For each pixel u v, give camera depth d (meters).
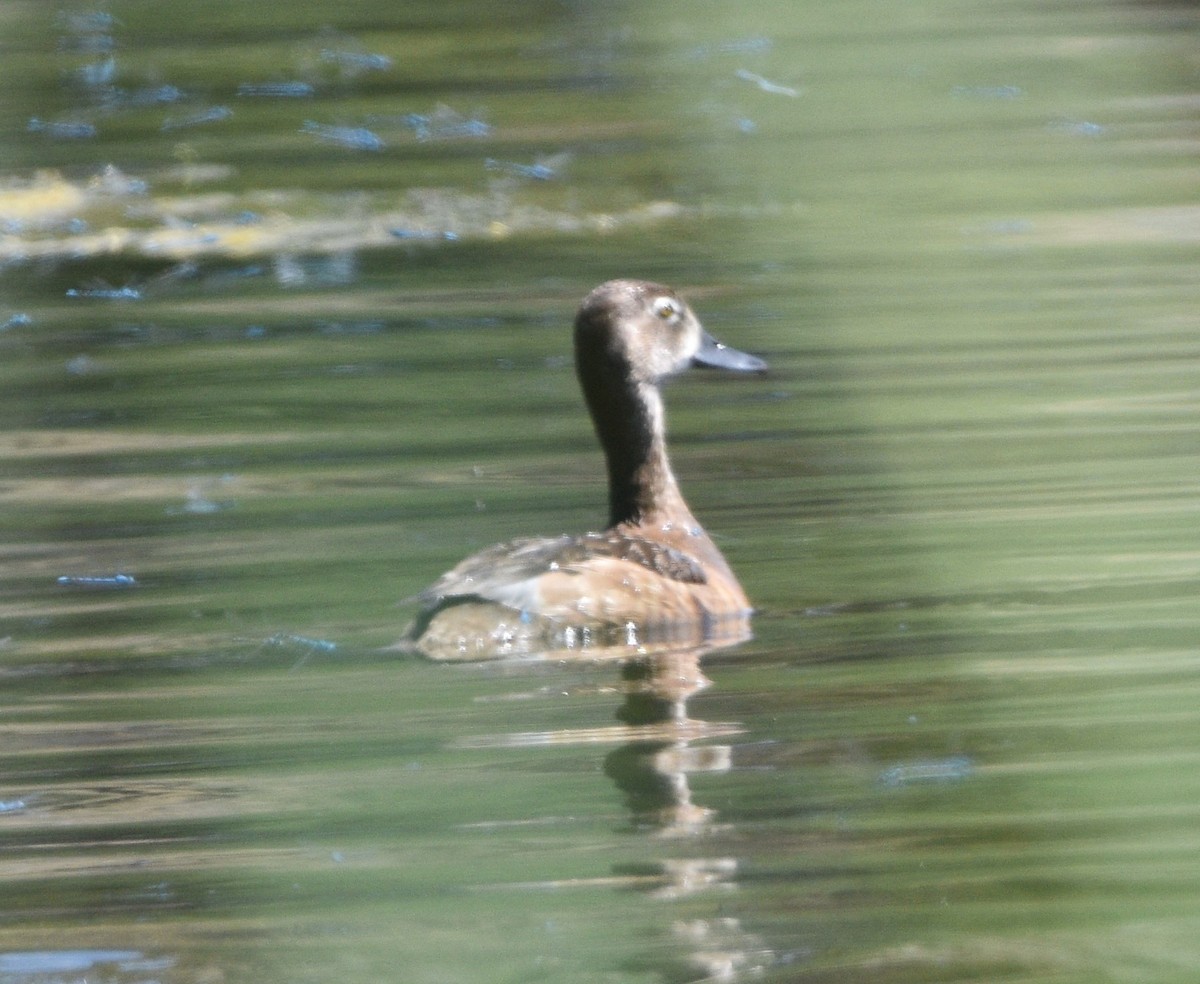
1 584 13.34
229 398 18.41
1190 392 17.05
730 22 38.94
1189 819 8.75
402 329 20.81
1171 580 12.29
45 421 17.88
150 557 13.80
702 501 14.67
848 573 12.81
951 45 36.38
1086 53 35.44
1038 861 8.40
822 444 16.05
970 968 7.44
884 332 19.72
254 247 24.92
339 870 8.66
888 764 9.54
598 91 33.44
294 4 41.38
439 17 40.00
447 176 28.06
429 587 12.36
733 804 9.19
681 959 7.65
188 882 8.62
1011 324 19.86
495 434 16.86
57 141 30.95
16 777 9.92
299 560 13.62
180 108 32.94
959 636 11.46
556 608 11.65
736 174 27.88
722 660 11.27
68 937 8.10
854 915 7.95
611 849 8.71
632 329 13.18
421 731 10.31
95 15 40.91
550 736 10.14
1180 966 7.37
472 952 7.79
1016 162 28.06
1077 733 9.84
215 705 10.88
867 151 29.08
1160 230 23.89
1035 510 13.94
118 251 24.91
